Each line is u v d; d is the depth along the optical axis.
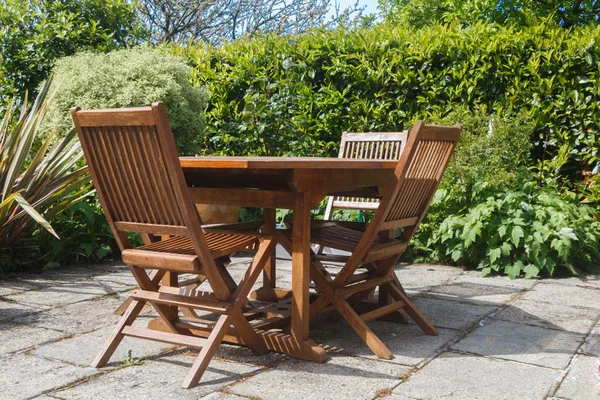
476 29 6.16
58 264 5.14
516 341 3.22
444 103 6.17
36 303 3.94
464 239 5.23
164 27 14.82
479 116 5.70
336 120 6.59
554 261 5.01
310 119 6.65
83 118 2.54
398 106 6.30
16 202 4.64
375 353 2.96
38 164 5.00
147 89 5.98
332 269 4.99
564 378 2.67
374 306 3.66
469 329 3.45
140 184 2.59
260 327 3.11
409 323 3.58
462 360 2.90
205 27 14.93
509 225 5.05
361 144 4.41
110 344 2.78
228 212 4.29
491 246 5.07
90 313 3.69
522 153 5.73
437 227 5.57
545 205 5.27
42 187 4.84
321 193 2.93
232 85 7.03
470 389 2.52
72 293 4.23
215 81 7.06
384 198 2.92
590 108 5.64
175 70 6.31
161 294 2.84
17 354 2.92
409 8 13.34
